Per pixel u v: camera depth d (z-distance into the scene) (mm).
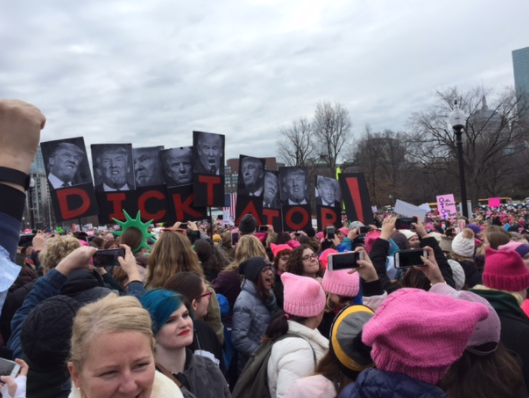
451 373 1867
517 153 42125
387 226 4105
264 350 2781
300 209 10383
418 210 10117
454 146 36344
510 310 2586
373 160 47812
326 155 42719
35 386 1933
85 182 6980
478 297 1985
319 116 42094
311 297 2779
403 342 1536
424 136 37594
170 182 7852
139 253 4148
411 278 3564
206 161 7852
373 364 1993
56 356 1918
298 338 2641
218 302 4004
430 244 3969
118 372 1323
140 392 1366
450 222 14141
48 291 2525
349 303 3264
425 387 1543
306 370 2500
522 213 23047
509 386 1826
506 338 2438
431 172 39781
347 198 8820
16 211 1153
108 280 3230
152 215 7781
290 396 2143
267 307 3965
